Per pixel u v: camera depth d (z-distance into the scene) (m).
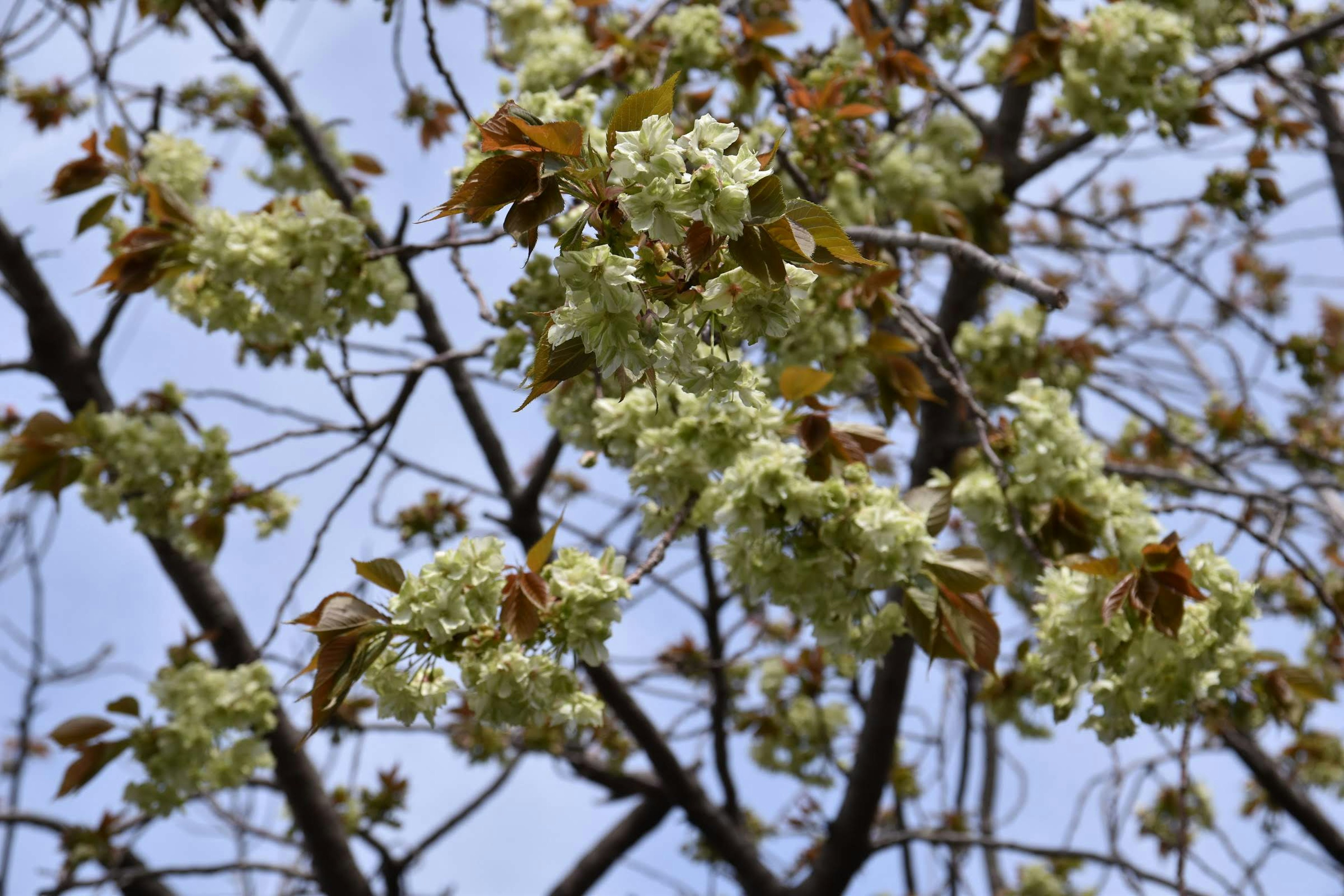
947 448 4.59
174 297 3.22
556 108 3.00
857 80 3.78
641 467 2.77
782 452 2.57
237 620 4.84
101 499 3.73
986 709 5.84
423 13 2.75
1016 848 4.52
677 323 1.52
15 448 3.68
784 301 1.54
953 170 4.32
